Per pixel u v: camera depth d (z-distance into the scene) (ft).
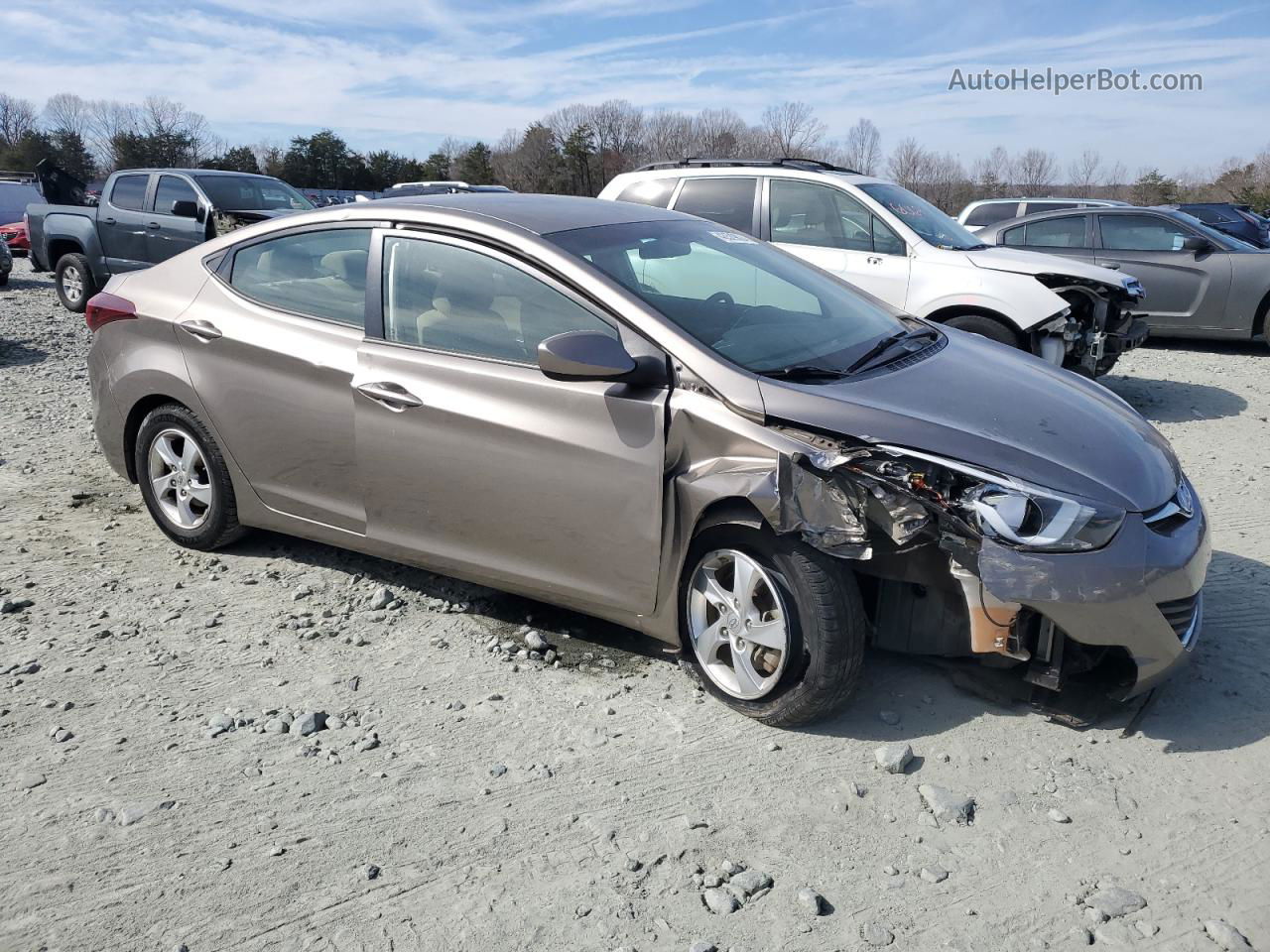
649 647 12.81
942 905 8.40
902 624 11.28
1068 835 9.27
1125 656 10.32
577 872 8.78
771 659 10.80
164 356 14.84
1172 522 10.49
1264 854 8.96
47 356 32.96
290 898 8.44
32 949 7.86
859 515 10.06
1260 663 12.23
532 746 10.65
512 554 12.18
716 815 9.54
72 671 12.09
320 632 13.15
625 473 11.07
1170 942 8.00
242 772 10.16
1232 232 69.41
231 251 14.79
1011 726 10.97
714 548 10.89
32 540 16.12
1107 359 26.08
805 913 8.30
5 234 77.87
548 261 11.88
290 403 13.56
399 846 9.09
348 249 13.48
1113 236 37.01
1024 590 9.71
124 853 8.96
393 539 13.16
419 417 12.37
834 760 10.39
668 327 11.18
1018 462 10.16
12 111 242.78
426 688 11.80
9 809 9.53
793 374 11.11
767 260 14.24
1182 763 10.32
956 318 25.09
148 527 16.81
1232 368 32.71
